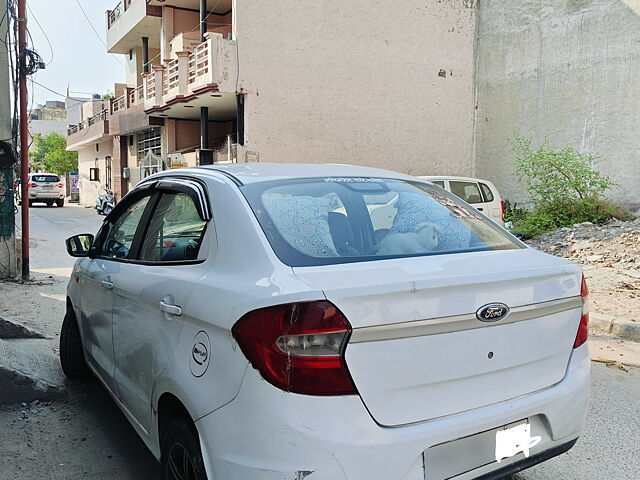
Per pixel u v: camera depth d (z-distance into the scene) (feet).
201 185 9.76
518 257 9.01
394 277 7.32
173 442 8.34
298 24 54.13
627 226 41.19
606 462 11.30
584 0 51.70
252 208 8.60
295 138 54.85
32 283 30.09
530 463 8.23
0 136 29.91
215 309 7.53
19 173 32.04
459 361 7.43
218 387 7.26
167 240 10.07
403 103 60.39
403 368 7.02
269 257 7.72
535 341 8.21
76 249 14.06
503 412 7.73
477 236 9.82
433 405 7.25
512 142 59.67
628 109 48.60
